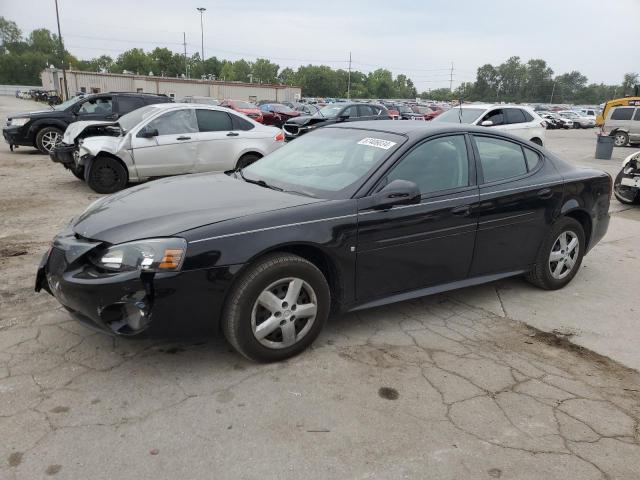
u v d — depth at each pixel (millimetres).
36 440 2598
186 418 2812
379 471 2479
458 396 3127
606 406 3098
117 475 2389
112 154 8516
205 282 3029
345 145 4172
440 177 3996
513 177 4434
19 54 158500
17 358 3350
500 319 4273
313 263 3611
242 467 2471
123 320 3021
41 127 13578
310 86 155375
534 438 2771
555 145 23859
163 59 121000
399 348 3691
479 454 2627
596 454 2670
